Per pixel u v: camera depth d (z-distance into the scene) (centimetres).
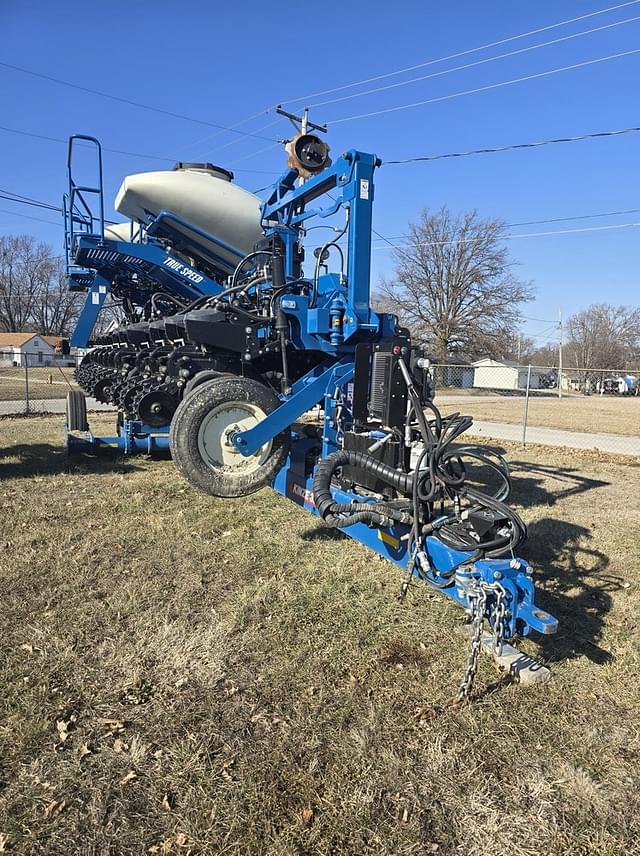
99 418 1444
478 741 263
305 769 243
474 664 285
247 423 412
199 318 436
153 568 444
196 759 245
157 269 858
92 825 213
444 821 220
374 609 386
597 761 254
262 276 484
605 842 213
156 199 805
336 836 212
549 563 485
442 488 340
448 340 4725
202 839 208
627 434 1473
